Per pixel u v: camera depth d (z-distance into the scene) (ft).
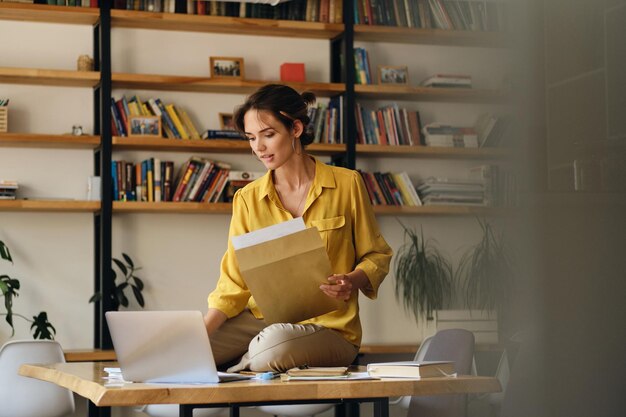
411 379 4.64
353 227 7.13
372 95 16.80
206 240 16.37
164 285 16.10
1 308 15.37
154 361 5.07
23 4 14.88
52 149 15.69
